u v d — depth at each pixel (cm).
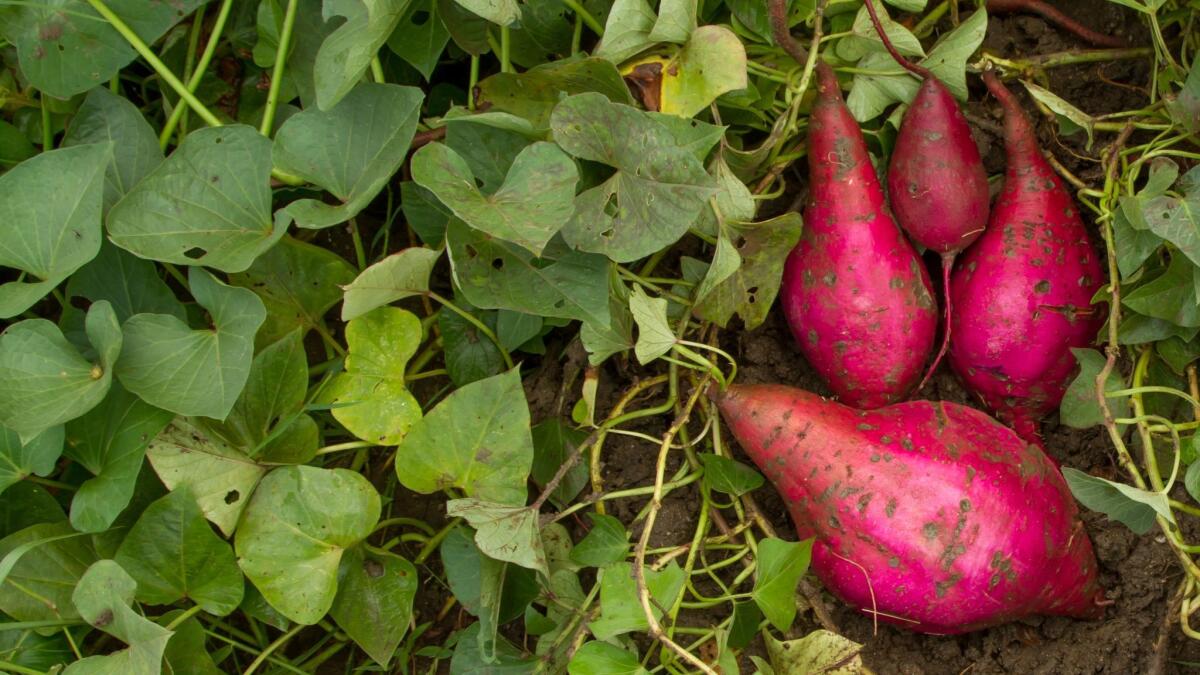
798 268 88
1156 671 86
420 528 95
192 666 86
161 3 87
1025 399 90
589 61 85
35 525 85
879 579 84
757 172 94
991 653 89
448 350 93
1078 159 94
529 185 81
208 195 84
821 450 85
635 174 83
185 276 95
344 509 86
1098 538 89
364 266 95
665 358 88
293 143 84
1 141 91
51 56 87
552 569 90
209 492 86
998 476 83
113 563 80
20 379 81
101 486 83
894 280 86
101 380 80
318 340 97
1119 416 89
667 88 88
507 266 85
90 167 81
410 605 88
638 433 88
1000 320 87
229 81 96
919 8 90
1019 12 97
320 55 83
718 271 87
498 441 86
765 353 95
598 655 81
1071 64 96
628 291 89
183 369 82
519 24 92
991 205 93
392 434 88
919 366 88
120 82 97
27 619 84
